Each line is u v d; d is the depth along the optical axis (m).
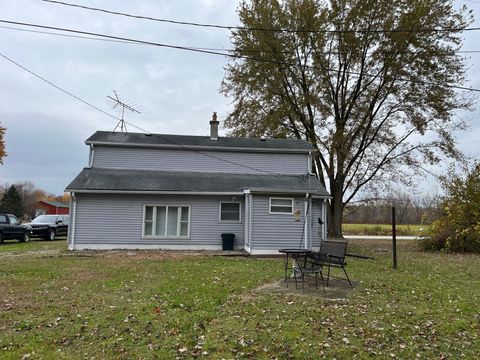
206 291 8.12
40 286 8.65
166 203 17.53
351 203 27.81
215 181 18.58
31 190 88.31
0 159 34.28
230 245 17.39
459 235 18.61
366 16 24.33
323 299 7.62
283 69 26.02
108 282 9.12
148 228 17.44
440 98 23.81
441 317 6.45
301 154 21.00
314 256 9.79
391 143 25.92
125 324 5.79
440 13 23.41
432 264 13.91
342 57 25.70
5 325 5.75
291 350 4.86
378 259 15.28
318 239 17.44
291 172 20.78
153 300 7.29
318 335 5.41
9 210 52.56
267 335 5.36
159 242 17.39
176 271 10.92
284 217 16.30
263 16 25.45
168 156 19.81
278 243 16.11
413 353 4.87
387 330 5.70
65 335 5.32
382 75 24.98
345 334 5.49
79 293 7.92
